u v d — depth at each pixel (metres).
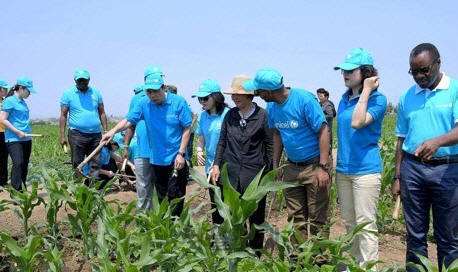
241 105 4.67
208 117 5.53
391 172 7.28
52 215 4.42
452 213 3.85
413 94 3.99
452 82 3.81
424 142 3.65
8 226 5.78
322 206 4.39
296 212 4.55
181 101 5.64
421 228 4.03
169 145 5.64
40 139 23.52
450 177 3.80
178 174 5.68
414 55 3.73
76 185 4.25
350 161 4.20
